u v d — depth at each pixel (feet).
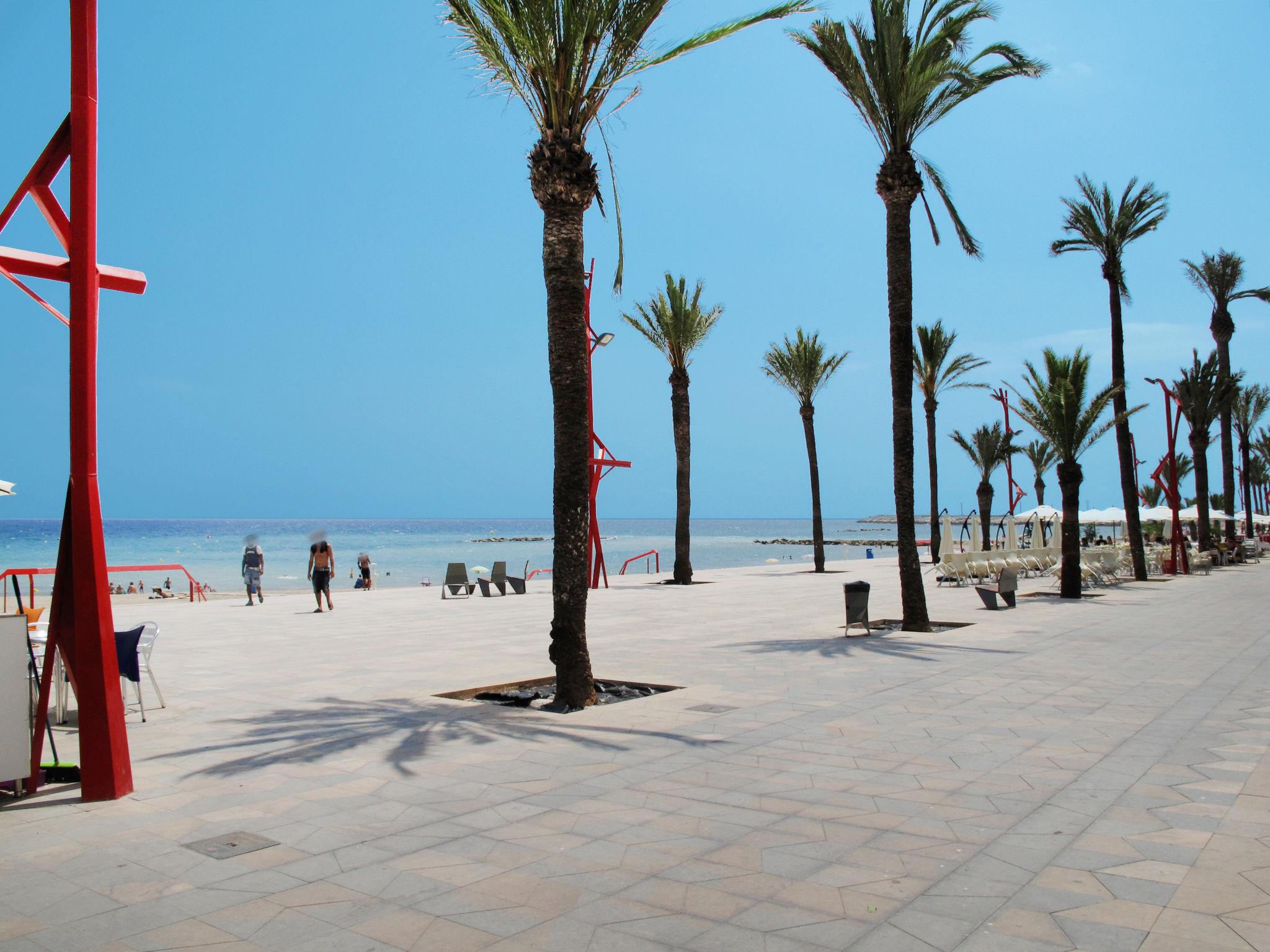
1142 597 70.64
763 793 18.29
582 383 29.12
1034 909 12.42
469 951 11.22
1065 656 38.11
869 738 23.22
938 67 45.47
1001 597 68.39
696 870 13.99
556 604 28.02
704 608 63.72
